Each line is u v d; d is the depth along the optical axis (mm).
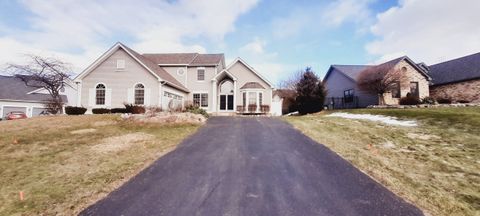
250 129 12938
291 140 10133
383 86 22250
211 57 30391
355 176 6121
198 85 27906
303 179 5949
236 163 7172
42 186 5609
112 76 21094
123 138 10750
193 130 12766
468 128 9789
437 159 7164
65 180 5961
